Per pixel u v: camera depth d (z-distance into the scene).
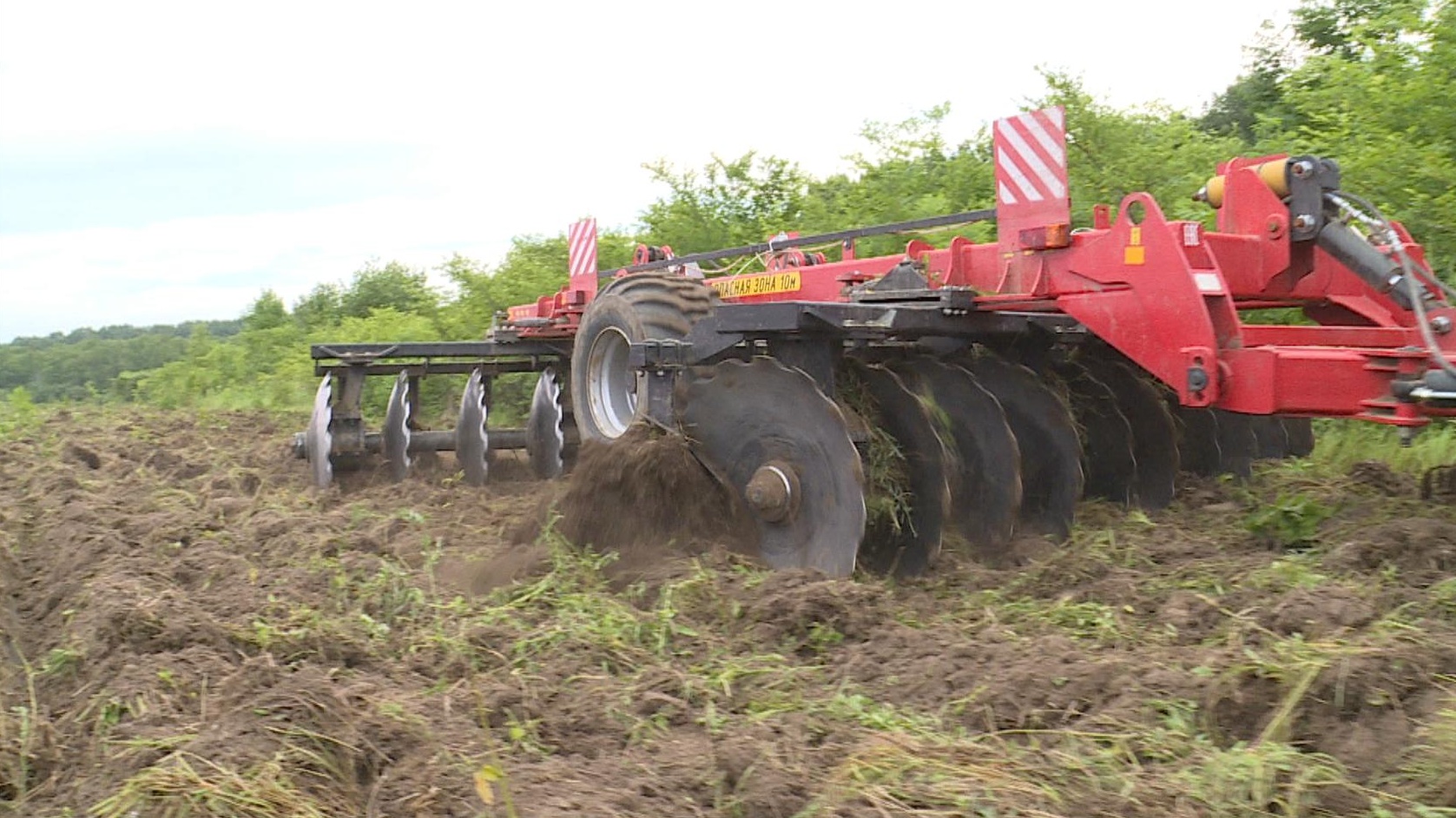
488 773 2.95
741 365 6.04
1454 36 9.14
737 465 6.08
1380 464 7.55
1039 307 6.24
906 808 3.08
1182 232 5.42
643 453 6.08
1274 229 5.64
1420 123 9.25
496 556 6.11
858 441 5.76
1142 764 3.37
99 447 11.05
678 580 5.41
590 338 7.61
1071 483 6.53
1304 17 16.06
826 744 3.61
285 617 4.95
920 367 6.38
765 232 15.37
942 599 5.50
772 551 5.95
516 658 4.55
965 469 6.34
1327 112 10.77
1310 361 4.97
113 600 4.90
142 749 3.46
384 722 3.71
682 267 9.41
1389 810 3.00
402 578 5.62
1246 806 3.05
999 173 6.24
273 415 14.74
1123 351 5.61
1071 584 5.45
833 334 5.88
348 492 8.76
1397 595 4.60
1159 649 4.27
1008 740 3.66
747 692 4.20
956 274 6.58
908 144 14.31
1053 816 3.03
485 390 9.16
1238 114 17.67
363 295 24.25
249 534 6.85
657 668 4.42
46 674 4.48
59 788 3.53
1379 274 5.41
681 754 3.62
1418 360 4.71
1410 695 3.51
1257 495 7.33
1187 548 6.00
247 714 3.62
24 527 7.36
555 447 9.08
